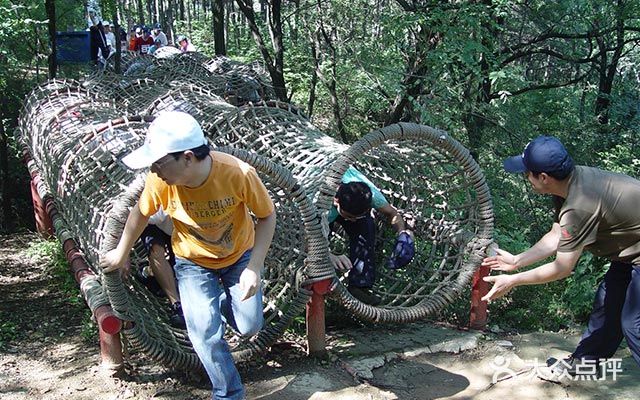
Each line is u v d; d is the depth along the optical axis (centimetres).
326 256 370
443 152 431
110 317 329
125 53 1293
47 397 340
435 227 468
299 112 531
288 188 346
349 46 858
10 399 337
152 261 374
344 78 884
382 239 489
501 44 922
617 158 904
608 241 303
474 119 771
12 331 432
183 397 342
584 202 289
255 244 280
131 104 708
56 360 388
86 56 1123
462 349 412
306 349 404
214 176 269
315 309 382
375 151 467
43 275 570
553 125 927
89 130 491
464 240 444
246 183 272
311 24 910
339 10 894
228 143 486
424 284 449
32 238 703
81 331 432
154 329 359
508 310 475
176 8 2738
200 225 282
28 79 1020
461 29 683
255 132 486
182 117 262
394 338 425
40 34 976
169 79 839
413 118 805
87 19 1252
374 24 902
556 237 328
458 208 457
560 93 959
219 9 998
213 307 295
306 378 366
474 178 431
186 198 275
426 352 407
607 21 951
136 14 2469
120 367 359
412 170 477
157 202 283
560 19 880
